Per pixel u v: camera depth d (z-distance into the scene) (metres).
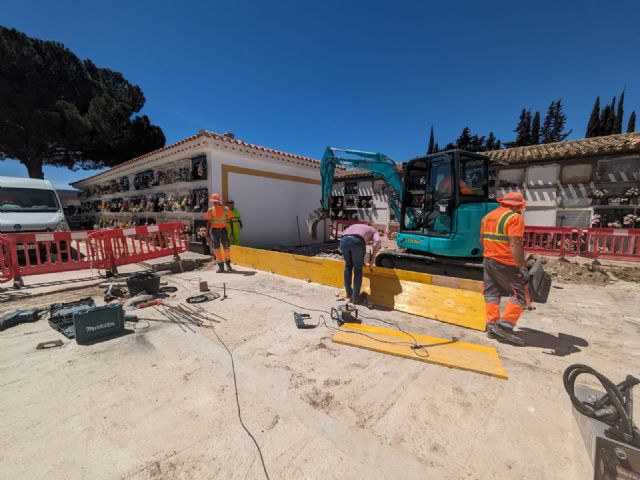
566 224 10.07
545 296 5.36
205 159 9.60
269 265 7.21
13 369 2.88
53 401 2.41
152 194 12.72
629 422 1.45
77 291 5.50
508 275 3.40
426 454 1.88
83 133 18.14
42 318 4.23
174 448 1.92
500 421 2.18
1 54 15.39
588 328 3.94
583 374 2.83
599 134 29.64
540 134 38.03
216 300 5.05
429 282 4.81
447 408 2.32
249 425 2.13
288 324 4.03
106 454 1.87
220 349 3.30
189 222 10.19
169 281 6.37
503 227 3.36
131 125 20.94
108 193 17.00
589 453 1.64
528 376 2.78
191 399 2.43
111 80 22.39
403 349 3.23
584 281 6.46
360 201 16.17
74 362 3.02
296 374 2.80
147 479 1.69
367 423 2.15
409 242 6.49
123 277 6.51
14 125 16.81
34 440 1.99
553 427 2.11
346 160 8.10
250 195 10.48
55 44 18.39
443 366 2.94
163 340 3.53
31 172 19.02
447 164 5.85
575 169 9.90
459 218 5.60
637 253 7.10
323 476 1.71
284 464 1.79
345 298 5.07
